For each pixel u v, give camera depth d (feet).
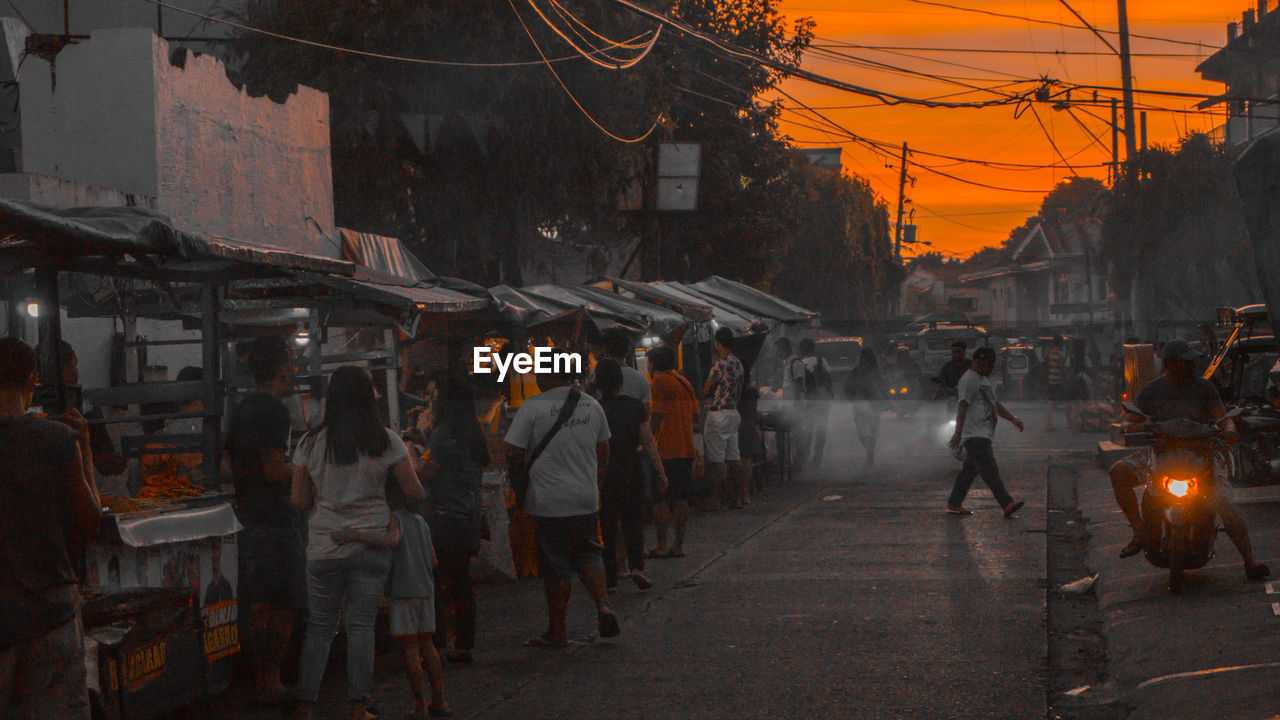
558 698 22.00
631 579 34.27
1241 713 18.84
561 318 41.42
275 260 25.46
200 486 25.35
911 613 28.43
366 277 33.22
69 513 15.07
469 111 66.69
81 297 34.81
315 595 19.83
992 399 45.03
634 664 24.41
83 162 38.65
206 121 41.98
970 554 36.65
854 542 39.73
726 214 106.42
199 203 41.34
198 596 21.93
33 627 14.55
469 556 24.95
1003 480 57.16
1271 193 23.97
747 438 50.08
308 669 19.67
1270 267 23.99
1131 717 20.08
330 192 52.39
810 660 24.23
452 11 64.23
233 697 22.95
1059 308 195.11
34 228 19.54
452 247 68.03
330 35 63.67
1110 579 31.50
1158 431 28.91
